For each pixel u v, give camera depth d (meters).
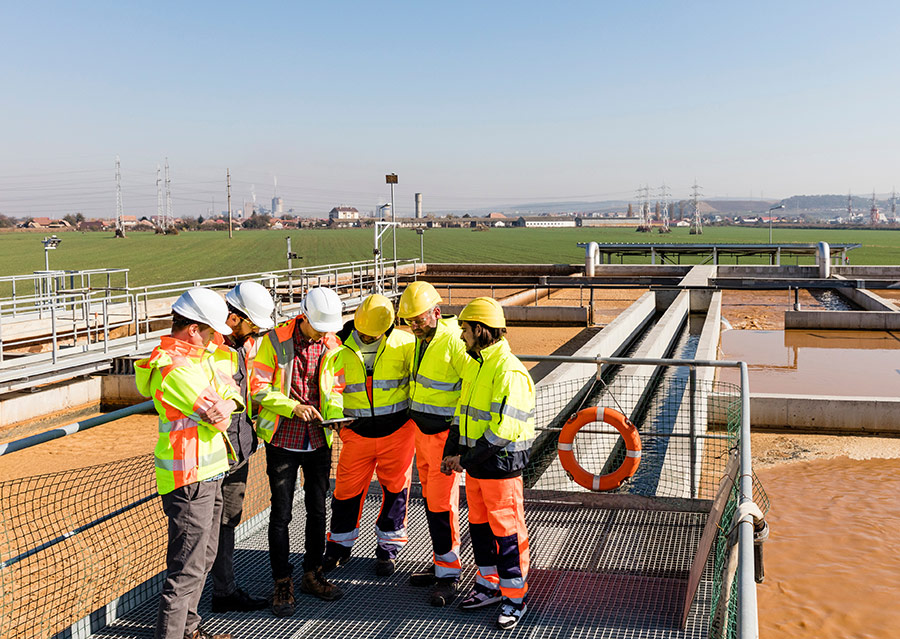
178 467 3.69
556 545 4.97
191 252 84.62
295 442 4.30
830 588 6.54
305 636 3.96
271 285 22.80
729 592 3.67
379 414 4.59
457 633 3.95
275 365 4.32
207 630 4.04
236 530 5.25
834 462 10.43
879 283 30.95
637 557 4.76
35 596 5.93
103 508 7.95
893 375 16.91
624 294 35.56
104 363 15.26
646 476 8.75
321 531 4.46
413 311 4.42
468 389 4.21
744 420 4.53
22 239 122.44
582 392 12.71
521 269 40.88
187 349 3.72
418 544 5.15
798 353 20.16
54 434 4.26
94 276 53.66
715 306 23.50
